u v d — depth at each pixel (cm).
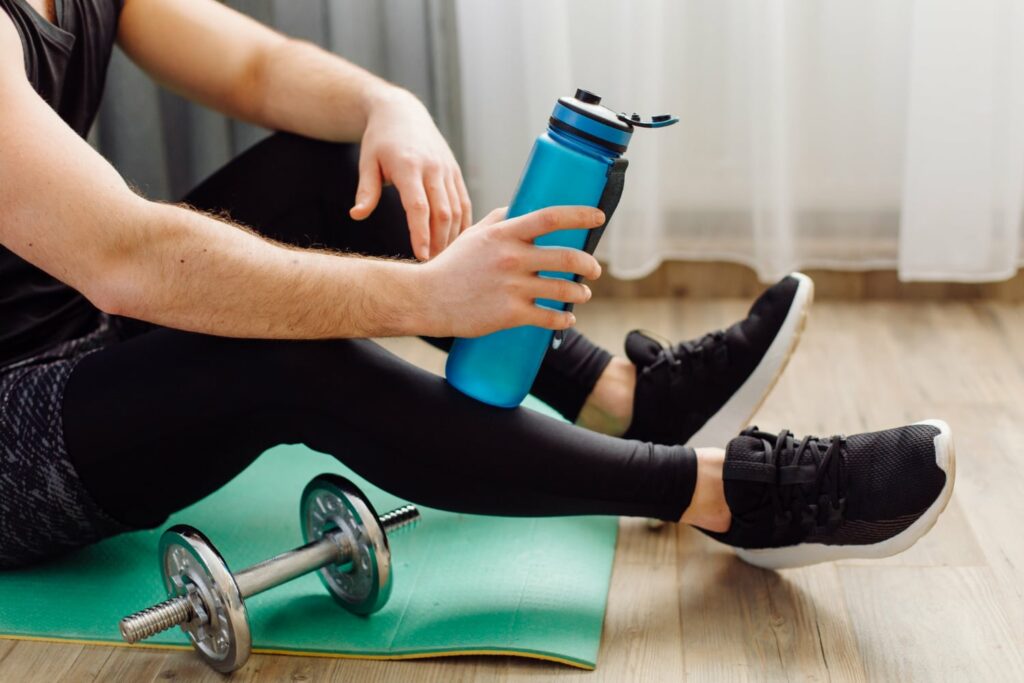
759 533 117
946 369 176
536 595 120
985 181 188
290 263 102
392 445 108
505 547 129
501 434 109
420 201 119
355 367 107
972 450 150
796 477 114
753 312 135
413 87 200
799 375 175
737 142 199
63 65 118
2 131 98
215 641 107
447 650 112
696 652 112
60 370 112
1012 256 192
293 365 105
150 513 116
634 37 190
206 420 108
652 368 133
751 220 203
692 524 119
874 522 113
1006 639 112
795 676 108
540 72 191
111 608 119
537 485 110
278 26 200
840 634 114
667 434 134
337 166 134
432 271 102
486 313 100
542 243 101
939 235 191
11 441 111
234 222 117
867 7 189
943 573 124
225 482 118
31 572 126
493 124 198
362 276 102
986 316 195
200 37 139
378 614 118
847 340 188
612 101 195
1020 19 180
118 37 139
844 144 196
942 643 112
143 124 199
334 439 110
